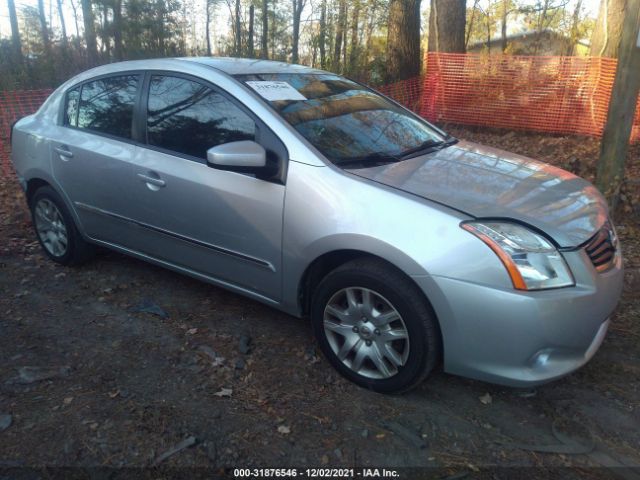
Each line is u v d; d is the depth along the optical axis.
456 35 10.88
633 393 3.00
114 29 19.12
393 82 11.55
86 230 4.25
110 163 3.84
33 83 13.99
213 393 2.96
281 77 3.71
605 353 3.36
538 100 8.97
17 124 4.70
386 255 2.73
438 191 2.85
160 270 4.48
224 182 3.29
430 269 2.62
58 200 4.34
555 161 7.46
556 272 2.59
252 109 3.28
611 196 5.25
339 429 2.71
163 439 2.62
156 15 19.92
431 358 2.76
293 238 3.06
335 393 2.98
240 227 3.28
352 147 3.26
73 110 4.27
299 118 3.30
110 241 4.14
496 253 2.55
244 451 2.56
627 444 2.64
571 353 2.69
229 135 3.35
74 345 3.41
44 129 4.38
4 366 3.17
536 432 2.71
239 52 17.59
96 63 15.84
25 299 3.99
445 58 9.73
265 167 3.12
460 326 2.62
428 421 2.78
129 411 2.81
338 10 17.06
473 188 2.94
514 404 2.92
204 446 2.58
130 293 4.09
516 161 3.56
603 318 2.72
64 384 3.02
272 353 3.35
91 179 3.99
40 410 2.80
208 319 3.73
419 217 2.69
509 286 2.53
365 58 13.91
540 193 2.98
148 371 3.15
